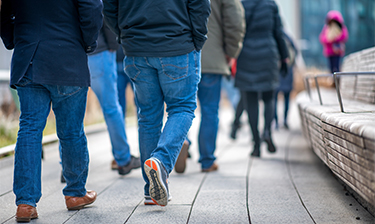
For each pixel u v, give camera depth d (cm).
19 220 307
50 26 303
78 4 307
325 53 1051
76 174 336
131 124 1016
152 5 316
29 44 299
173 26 317
